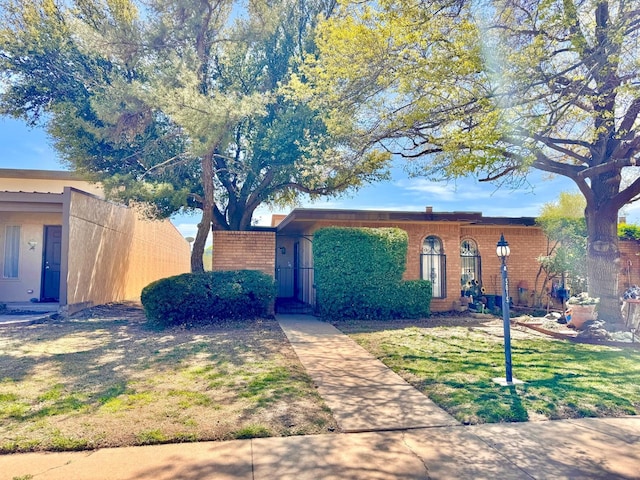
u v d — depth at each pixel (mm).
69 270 11945
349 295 11914
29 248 14438
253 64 14547
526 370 6555
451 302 13883
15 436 4020
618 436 4312
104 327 10188
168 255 27844
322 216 12695
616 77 7461
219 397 5156
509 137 7828
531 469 3615
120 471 3465
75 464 3574
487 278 15555
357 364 6941
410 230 13867
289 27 14586
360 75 8445
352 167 10672
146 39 11039
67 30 12555
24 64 13047
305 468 3561
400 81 8180
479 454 3879
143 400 5012
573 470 3609
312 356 7461
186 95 9578
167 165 12672
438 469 3588
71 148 13508
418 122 8906
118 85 10898
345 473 3492
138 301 16938
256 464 3613
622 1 6766
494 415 4734
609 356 7520
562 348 8211
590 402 5164
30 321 10688
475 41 7324
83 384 5625
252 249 12695
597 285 9922
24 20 13117
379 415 4738
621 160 8617
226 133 10500
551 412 4879
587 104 8641
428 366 6770
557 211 16484
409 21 7395
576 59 7930
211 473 3451
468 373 6383
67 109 12633
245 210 15625
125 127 11516
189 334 9312
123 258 17188
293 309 13945
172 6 11031
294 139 13531
